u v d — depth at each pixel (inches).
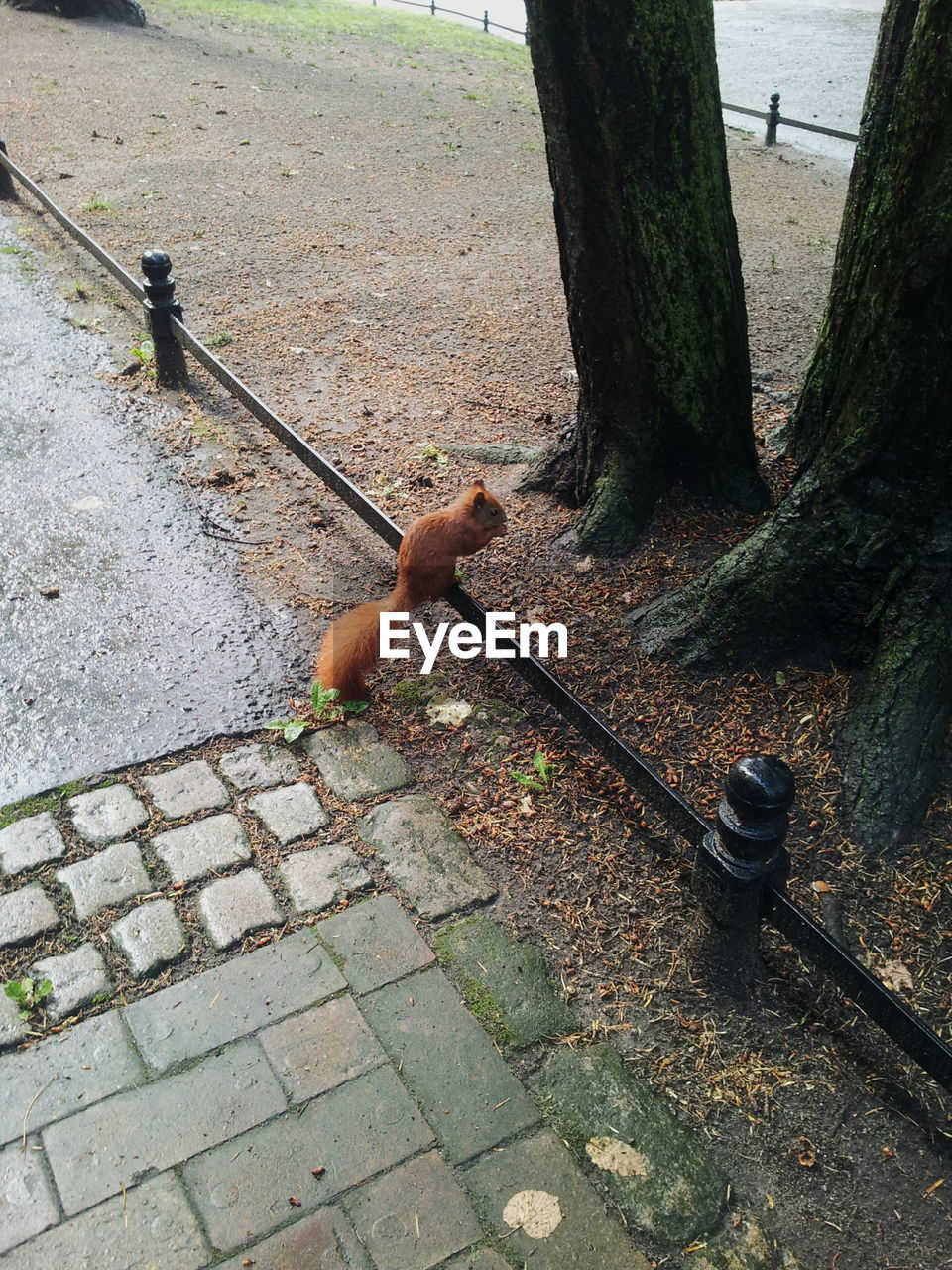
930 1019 119.8
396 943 128.3
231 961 125.8
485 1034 118.3
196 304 320.8
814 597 160.2
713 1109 111.8
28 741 156.7
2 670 171.3
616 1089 112.8
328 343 299.7
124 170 450.6
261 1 932.6
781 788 105.3
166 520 214.5
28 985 121.6
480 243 389.4
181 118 541.0
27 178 371.9
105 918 130.6
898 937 129.1
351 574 200.1
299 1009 120.4
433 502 219.1
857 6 1262.3
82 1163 105.3
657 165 168.4
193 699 166.7
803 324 319.9
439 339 305.9
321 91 628.4
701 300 181.0
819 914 130.9
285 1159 105.9
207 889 134.6
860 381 148.5
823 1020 121.1
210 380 274.4
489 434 250.4
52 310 311.0
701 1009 122.1
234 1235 99.8
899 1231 102.0
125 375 274.4
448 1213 101.7
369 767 154.9
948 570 148.1
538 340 306.5
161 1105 110.5
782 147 606.5
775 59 932.6
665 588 183.6
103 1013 119.8
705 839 115.3
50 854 138.4
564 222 176.6
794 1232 101.7
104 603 188.9
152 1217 101.0
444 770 154.9
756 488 200.4
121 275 275.7
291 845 141.5
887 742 144.4
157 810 146.1
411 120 576.1
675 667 167.9
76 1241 99.2
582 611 182.2
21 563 199.0
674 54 160.9
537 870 138.9
